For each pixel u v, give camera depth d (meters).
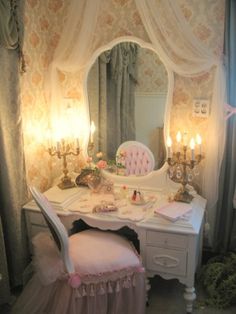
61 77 2.35
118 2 2.10
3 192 1.97
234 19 1.94
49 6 2.26
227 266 2.12
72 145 2.39
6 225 2.04
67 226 2.05
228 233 2.30
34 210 2.10
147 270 1.93
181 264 1.84
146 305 2.00
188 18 2.01
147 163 2.27
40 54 2.24
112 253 1.80
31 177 2.27
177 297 2.11
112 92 2.25
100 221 1.94
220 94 1.99
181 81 2.11
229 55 2.00
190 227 1.78
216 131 2.04
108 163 2.37
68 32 2.17
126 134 2.29
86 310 1.78
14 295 2.14
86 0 2.06
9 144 1.96
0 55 1.83
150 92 2.16
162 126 2.19
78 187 2.30
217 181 2.12
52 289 1.79
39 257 1.80
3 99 1.88
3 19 1.78
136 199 2.05
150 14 1.99
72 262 1.74
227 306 2.01
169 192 2.20
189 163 2.02
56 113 2.35
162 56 2.05
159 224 1.83
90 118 2.34
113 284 1.78
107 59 2.20
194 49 1.97
